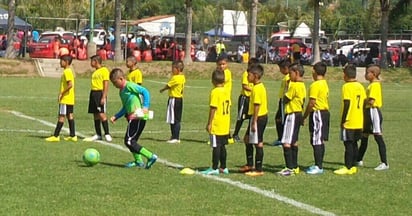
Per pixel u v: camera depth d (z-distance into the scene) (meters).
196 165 12.41
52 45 42.75
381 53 45.31
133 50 42.19
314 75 11.98
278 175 11.58
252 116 11.49
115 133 16.83
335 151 14.89
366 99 12.62
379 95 12.65
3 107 22.20
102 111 15.31
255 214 8.73
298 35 59.34
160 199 9.39
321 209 9.12
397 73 44.16
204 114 22.11
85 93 28.61
